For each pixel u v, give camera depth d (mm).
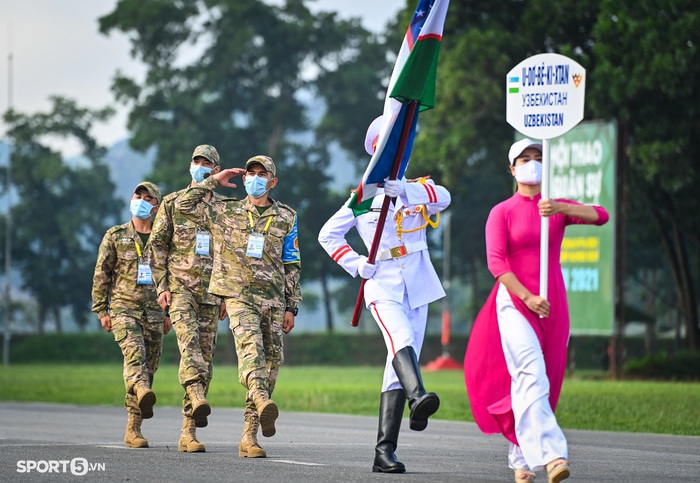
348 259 18422
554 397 16047
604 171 64188
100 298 23766
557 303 15922
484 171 141875
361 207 18109
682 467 20406
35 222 168500
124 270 23500
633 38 74500
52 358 137000
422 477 17391
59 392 54062
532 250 16125
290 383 62281
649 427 32438
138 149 144250
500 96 86688
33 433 27953
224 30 145625
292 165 152625
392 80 17625
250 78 150875
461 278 175875
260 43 150125
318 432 29125
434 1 17609
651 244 104375
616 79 74438
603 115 77750
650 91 77062
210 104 147750
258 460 20094
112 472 17891
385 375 18469
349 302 196000
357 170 163125
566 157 65938
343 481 16641
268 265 20938
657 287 147625
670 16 75062
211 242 21844
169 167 138875
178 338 21547
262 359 20250
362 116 154750
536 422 15133
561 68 16766
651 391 47469
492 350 15992
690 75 74250
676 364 72500
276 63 149625
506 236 16109
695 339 88812
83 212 171750
